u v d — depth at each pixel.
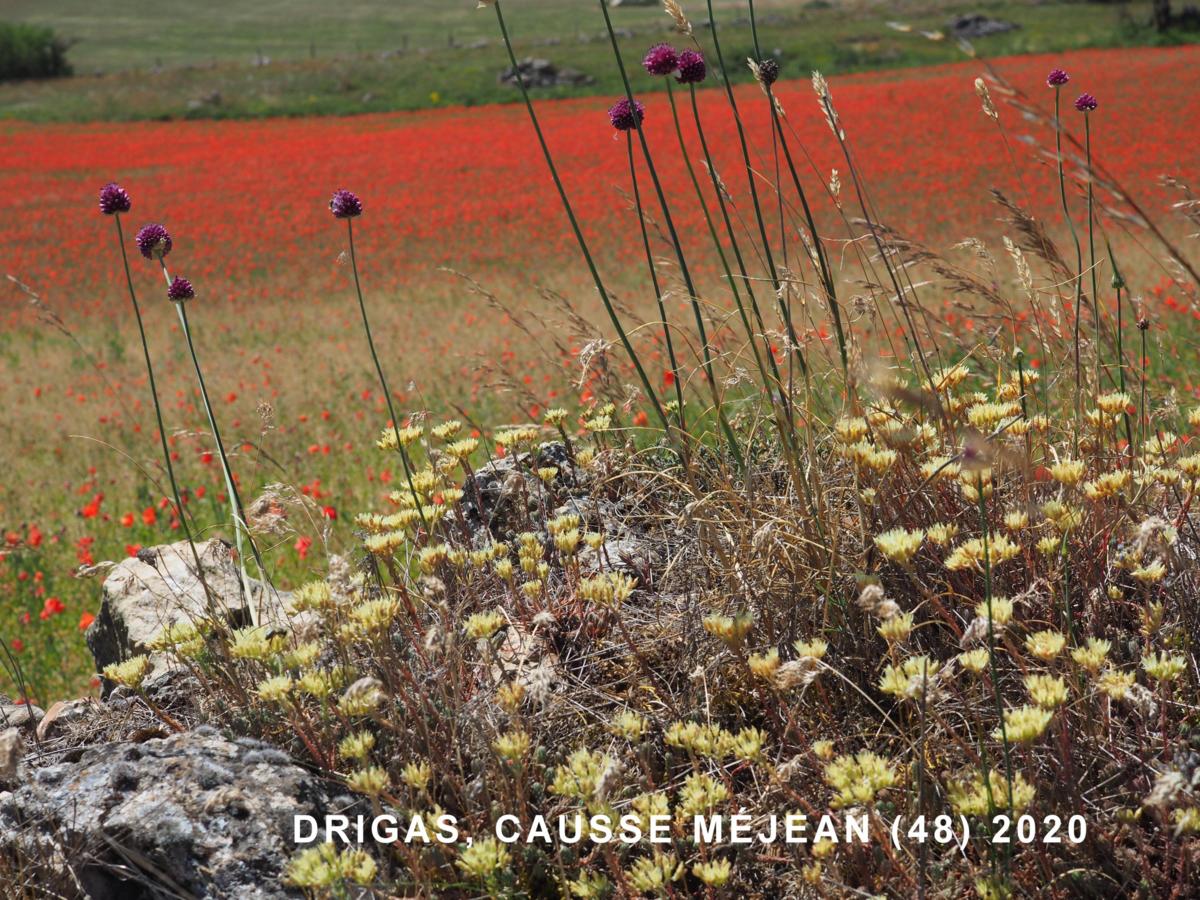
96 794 2.19
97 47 101.69
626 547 3.01
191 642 2.53
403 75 72.06
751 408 3.19
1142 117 33.41
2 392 13.49
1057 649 1.77
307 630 2.31
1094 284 2.88
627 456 3.22
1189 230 15.15
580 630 2.60
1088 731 1.96
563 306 3.22
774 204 18.89
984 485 2.24
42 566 6.65
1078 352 2.75
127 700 2.91
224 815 2.07
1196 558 2.28
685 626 2.46
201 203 35.78
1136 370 2.98
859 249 2.95
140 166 46.44
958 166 28.02
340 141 50.16
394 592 2.54
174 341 16.84
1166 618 2.26
